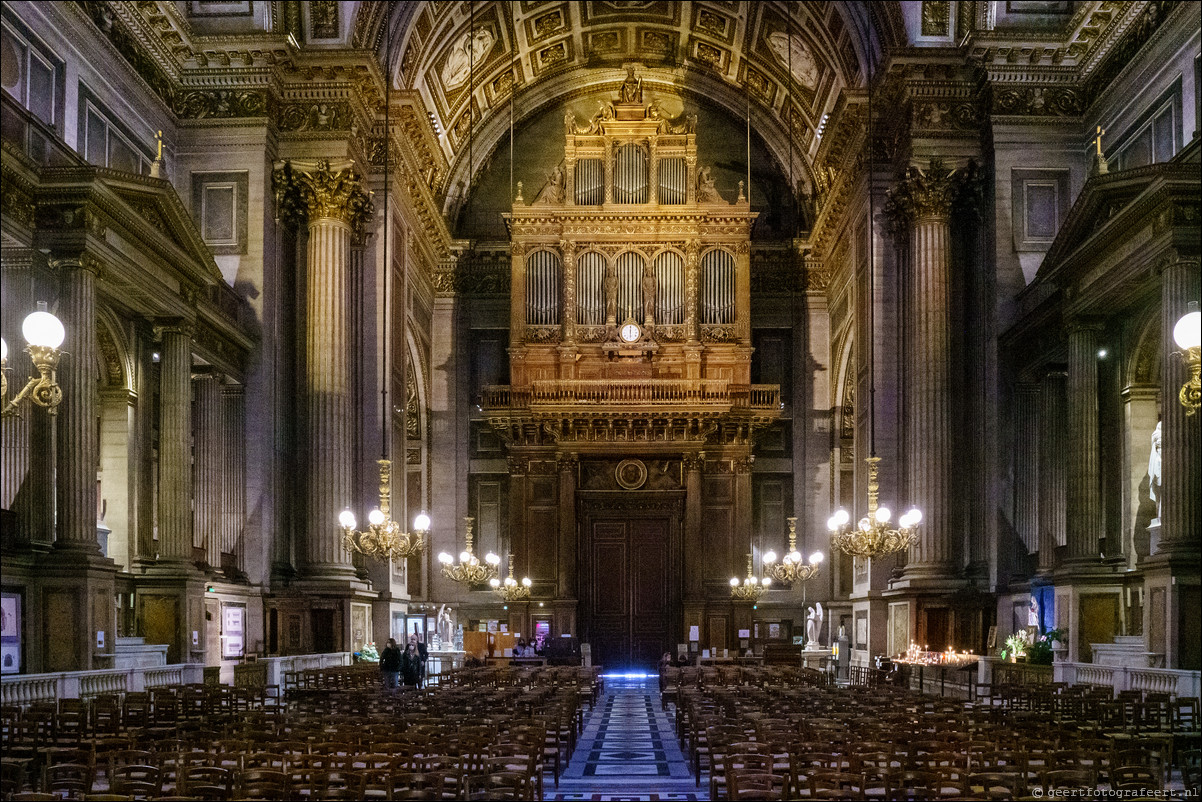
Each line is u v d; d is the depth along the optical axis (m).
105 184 20.86
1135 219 20.72
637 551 40.78
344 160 29.31
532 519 39.91
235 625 26.80
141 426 25.33
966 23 29.36
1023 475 27.58
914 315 29.39
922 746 11.40
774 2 36.47
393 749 11.37
